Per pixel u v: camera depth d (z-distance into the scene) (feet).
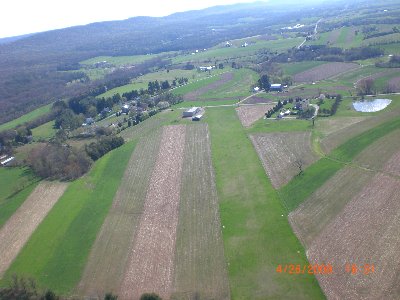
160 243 324.39
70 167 476.54
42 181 471.21
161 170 453.99
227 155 468.34
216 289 269.64
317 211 334.44
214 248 309.42
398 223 300.81
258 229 324.39
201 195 388.16
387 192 341.41
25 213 403.13
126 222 360.28
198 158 472.03
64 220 377.09
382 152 408.67
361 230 301.43
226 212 353.92
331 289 254.88
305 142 469.16
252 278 274.36
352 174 379.14
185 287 274.98
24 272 312.29
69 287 289.94
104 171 473.26
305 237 306.76
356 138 449.89
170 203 381.60
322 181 375.45
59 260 320.91
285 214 338.95
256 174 413.18
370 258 273.13
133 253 317.01
